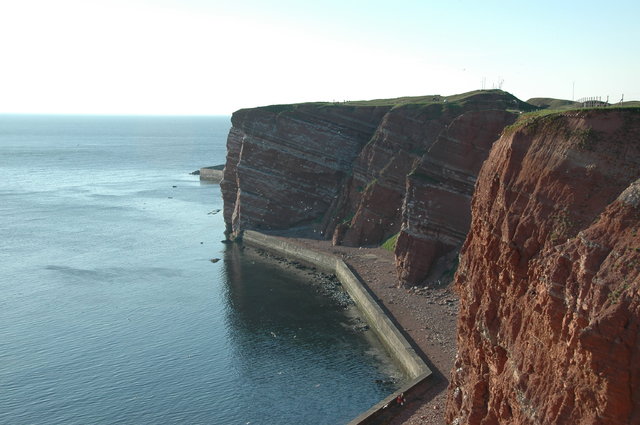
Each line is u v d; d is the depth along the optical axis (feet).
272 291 309.63
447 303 265.13
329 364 222.07
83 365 220.02
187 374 214.48
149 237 425.69
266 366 220.84
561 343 91.76
